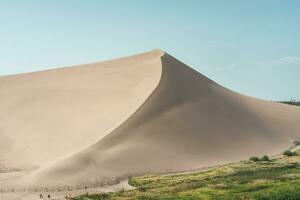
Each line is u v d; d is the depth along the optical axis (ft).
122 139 339.77
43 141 369.91
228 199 216.33
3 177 287.89
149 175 293.43
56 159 322.96
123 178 289.12
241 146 375.25
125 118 368.27
